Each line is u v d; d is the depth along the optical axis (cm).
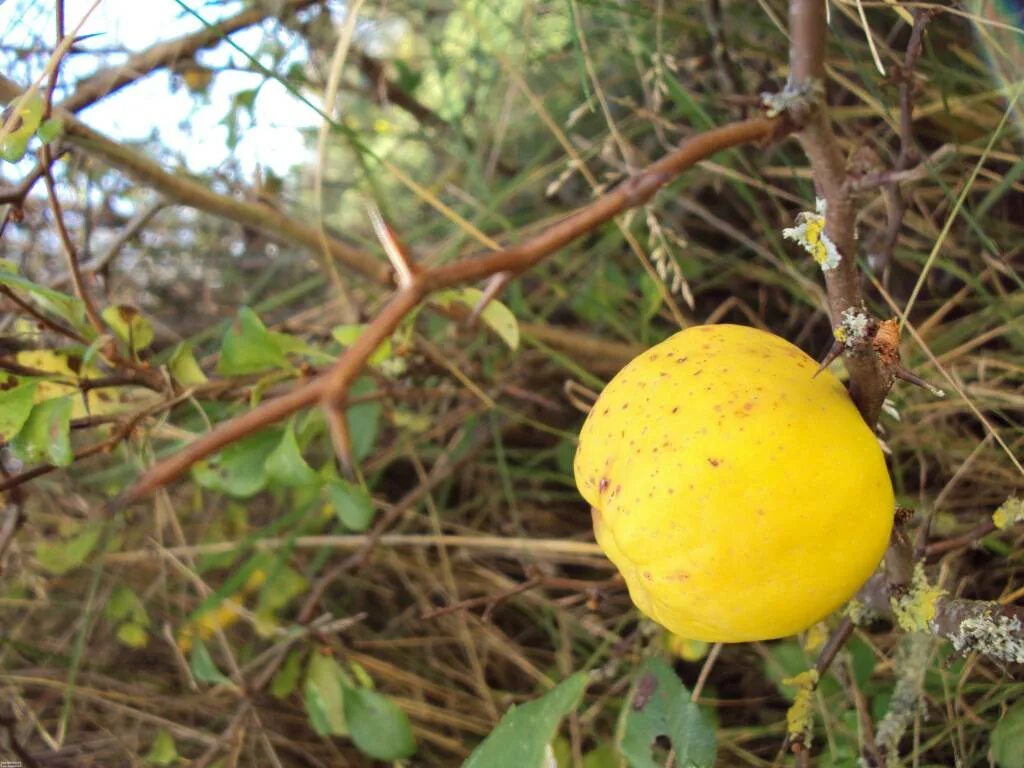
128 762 23
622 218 23
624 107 28
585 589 18
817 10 12
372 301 26
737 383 12
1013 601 18
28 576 23
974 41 21
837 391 12
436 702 24
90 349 17
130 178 20
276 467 17
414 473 28
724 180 25
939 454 21
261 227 22
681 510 11
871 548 11
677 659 22
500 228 30
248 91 23
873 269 19
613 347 25
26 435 17
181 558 25
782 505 11
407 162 34
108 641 24
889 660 18
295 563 26
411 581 26
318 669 20
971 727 18
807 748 15
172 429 23
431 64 33
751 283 27
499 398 27
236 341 18
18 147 16
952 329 22
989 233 22
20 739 21
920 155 17
